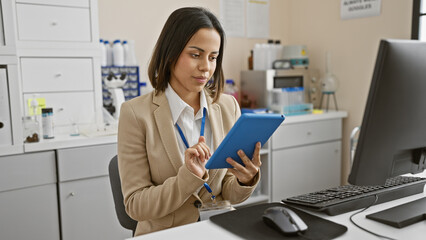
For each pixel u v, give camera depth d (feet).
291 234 2.75
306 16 11.19
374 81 2.81
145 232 4.09
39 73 7.36
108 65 8.66
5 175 6.51
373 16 9.50
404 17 8.89
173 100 4.12
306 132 9.64
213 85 4.39
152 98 4.23
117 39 8.94
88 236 7.32
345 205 3.23
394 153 3.03
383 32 9.32
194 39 3.70
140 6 9.22
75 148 7.02
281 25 11.68
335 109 10.65
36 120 7.03
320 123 9.86
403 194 3.60
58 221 7.07
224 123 4.47
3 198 6.54
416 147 3.13
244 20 10.85
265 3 11.23
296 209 3.33
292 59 10.47
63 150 6.92
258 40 11.23
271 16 11.43
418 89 2.95
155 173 4.03
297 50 10.44
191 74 3.78
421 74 2.93
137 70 8.83
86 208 7.25
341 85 10.41
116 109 8.11
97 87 7.98
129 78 8.76
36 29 7.23
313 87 10.65
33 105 7.02
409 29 8.83
